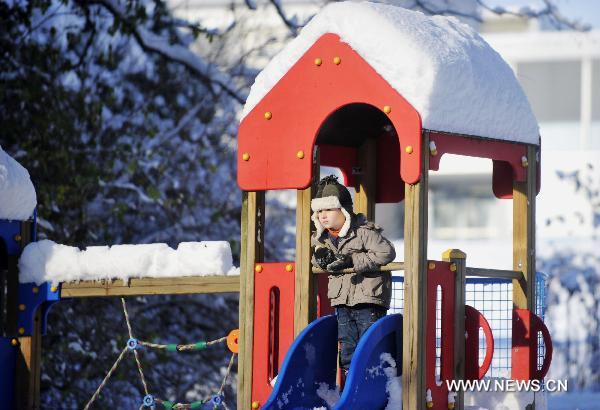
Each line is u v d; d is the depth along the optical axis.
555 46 61.59
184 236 35.47
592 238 42.19
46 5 32.38
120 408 33.62
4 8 33.06
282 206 37.56
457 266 16.27
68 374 32.84
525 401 17.66
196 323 36.31
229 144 37.31
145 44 35.31
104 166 33.91
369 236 16.23
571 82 62.66
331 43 16.69
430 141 15.76
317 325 16.31
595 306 38.62
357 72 16.33
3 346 20.11
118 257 19.42
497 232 58.62
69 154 32.81
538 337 19.17
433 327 15.73
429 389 15.54
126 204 32.94
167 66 37.25
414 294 15.37
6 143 32.44
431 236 59.19
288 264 17.36
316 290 17.34
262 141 17.41
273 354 17.38
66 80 35.72
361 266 16.00
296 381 15.96
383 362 15.62
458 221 58.94
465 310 16.64
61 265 19.89
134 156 34.41
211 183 36.38
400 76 15.88
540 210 50.81
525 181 18.19
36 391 20.36
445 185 59.41
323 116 16.73
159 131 36.38
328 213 16.52
